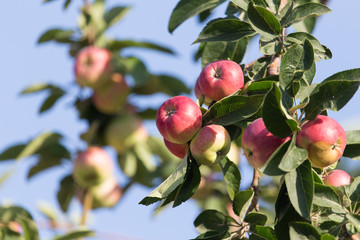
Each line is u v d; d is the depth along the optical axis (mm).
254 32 4027
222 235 3752
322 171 3934
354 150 3934
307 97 3578
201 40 4043
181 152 3871
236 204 3748
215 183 7945
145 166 8703
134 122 8680
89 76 8586
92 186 8539
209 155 3684
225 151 3734
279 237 3492
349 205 3549
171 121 3697
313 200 3346
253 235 3684
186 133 3697
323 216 3799
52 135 8445
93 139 8781
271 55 4160
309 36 3918
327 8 3895
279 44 3916
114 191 8742
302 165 3275
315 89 3547
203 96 3986
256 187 4055
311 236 3266
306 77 3662
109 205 8750
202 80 3990
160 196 3430
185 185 3697
